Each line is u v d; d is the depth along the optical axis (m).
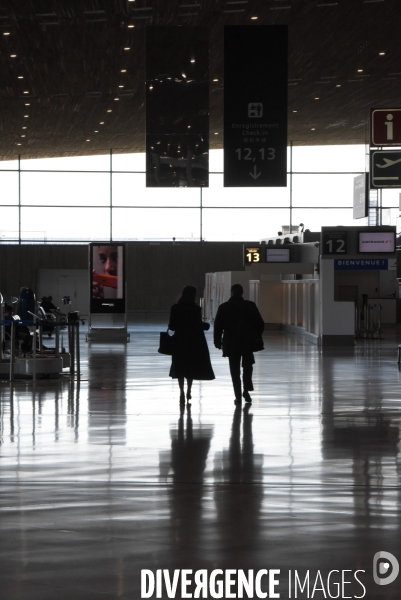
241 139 16.36
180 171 16.78
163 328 37.38
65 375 16.09
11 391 13.59
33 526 5.59
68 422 10.29
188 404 12.06
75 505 6.18
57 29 22.08
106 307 28.12
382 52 25.73
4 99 32.38
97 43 23.69
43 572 4.66
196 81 16.81
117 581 4.52
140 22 21.45
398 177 21.00
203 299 47.56
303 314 31.00
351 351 23.48
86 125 38.62
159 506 6.15
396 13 21.25
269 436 9.33
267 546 5.14
